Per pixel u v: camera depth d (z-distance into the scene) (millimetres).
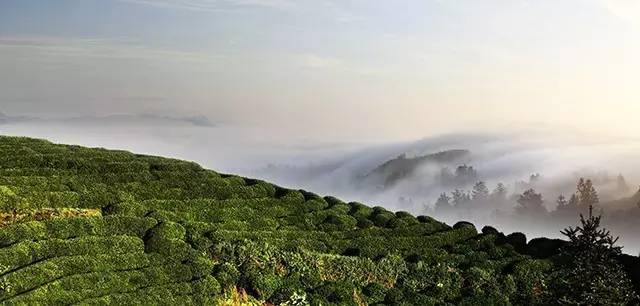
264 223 51500
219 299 37500
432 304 44531
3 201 40406
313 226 54375
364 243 51938
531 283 48406
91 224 39406
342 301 41906
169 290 35062
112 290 33406
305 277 42688
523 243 57281
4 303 28906
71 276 32594
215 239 43875
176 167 57281
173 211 48938
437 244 54656
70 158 52094
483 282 47656
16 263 32656
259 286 40000
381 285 44719
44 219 40250
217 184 55781
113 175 51250
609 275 43188
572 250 48562
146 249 38906
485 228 59812
